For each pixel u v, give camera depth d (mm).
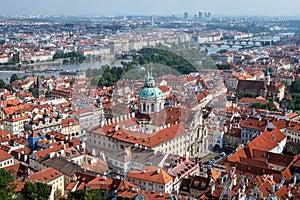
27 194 178625
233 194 195125
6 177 159250
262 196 198000
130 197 190625
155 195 191500
